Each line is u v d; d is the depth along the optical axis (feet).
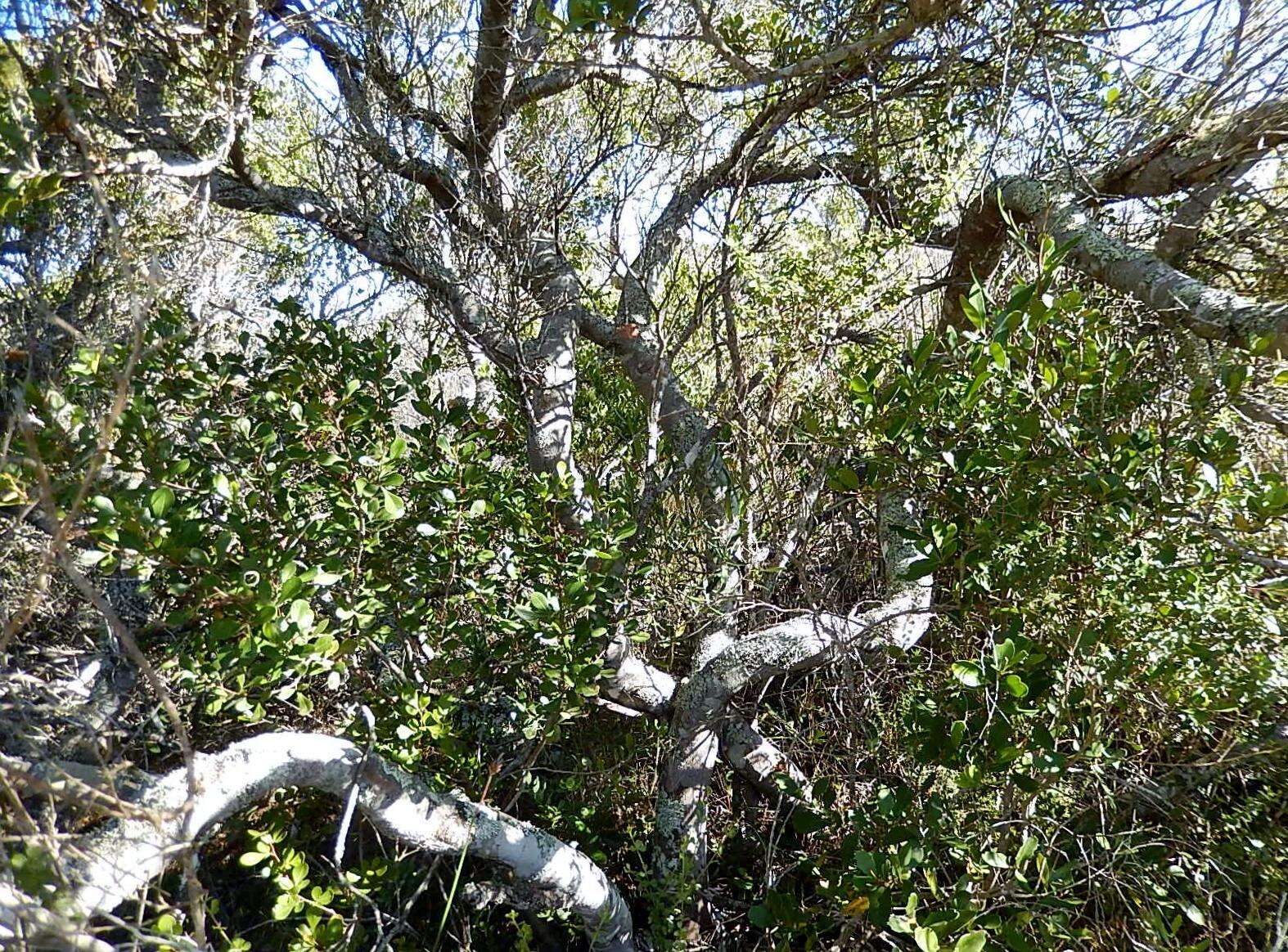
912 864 7.09
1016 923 6.96
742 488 12.34
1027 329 7.16
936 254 17.85
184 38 9.25
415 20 13.26
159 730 9.67
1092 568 7.66
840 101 14.19
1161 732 8.36
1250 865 8.09
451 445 9.48
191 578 6.87
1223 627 7.66
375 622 8.25
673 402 14.37
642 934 10.84
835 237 14.82
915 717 7.92
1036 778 7.86
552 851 8.77
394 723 8.39
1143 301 9.55
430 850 8.09
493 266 13.80
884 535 11.90
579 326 15.23
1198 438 6.97
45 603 9.70
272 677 6.77
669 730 11.64
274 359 9.83
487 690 10.30
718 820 12.57
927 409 7.51
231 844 10.93
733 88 9.06
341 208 13.71
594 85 14.88
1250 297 11.22
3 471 5.79
